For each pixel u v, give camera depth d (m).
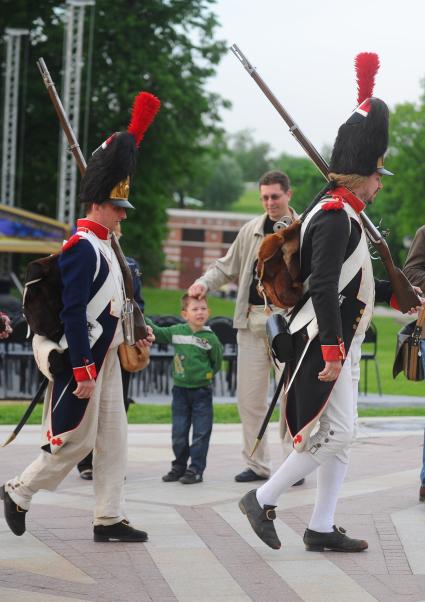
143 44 44.62
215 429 12.68
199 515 8.08
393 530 7.58
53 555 6.80
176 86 44.19
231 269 9.75
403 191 72.06
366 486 9.20
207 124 47.19
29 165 44.69
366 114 6.80
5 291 32.00
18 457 10.35
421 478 8.58
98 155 6.97
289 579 6.34
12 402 15.75
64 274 6.73
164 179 47.31
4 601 5.77
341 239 6.59
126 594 5.98
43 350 6.80
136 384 19.92
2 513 7.82
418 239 8.98
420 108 71.94
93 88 43.84
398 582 6.30
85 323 6.72
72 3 34.44
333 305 6.52
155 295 59.34
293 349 6.77
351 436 6.84
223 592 6.06
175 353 9.58
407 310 7.33
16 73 40.16
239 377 9.56
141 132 7.04
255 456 9.52
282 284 6.73
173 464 9.56
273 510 6.86
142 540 7.20
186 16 45.38
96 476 7.19
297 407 6.74
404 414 14.55
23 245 29.73
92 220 6.96
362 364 25.62
